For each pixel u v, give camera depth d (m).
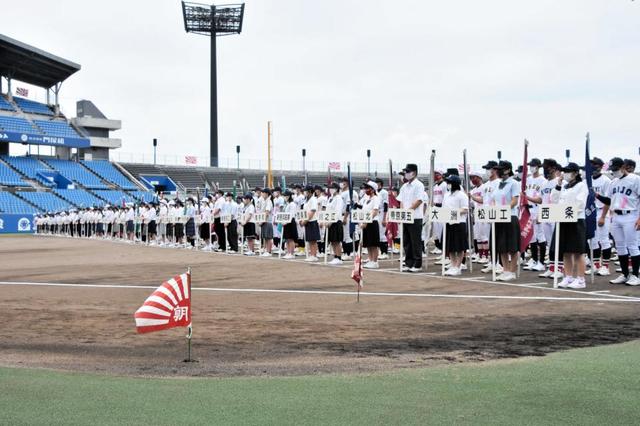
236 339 7.60
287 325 8.54
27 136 59.12
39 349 7.10
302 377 5.52
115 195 63.66
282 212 21.81
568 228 12.32
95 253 25.83
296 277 14.80
